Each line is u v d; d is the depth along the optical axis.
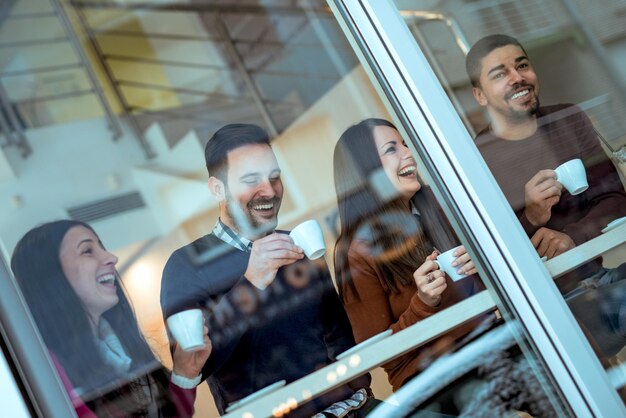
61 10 1.61
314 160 1.62
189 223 1.47
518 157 1.42
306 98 1.79
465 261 1.22
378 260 1.34
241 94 1.81
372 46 1.13
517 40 1.62
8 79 1.53
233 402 1.22
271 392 1.23
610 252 1.33
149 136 1.64
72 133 1.55
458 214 1.08
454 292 1.23
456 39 1.59
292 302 1.32
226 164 1.57
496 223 1.06
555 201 1.37
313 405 1.22
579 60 1.64
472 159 1.09
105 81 1.65
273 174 1.57
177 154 1.58
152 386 1.15
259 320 1.29
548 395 1.05
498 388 1.10
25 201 1.41
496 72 1.57
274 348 1.27
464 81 1.56
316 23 1.87
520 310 1.05
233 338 1.27
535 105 1.55
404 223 1.36
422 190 1.36
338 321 1.33
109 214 1.43
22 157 1.47
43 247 1.27
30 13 1.58
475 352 1.14
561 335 1.03
